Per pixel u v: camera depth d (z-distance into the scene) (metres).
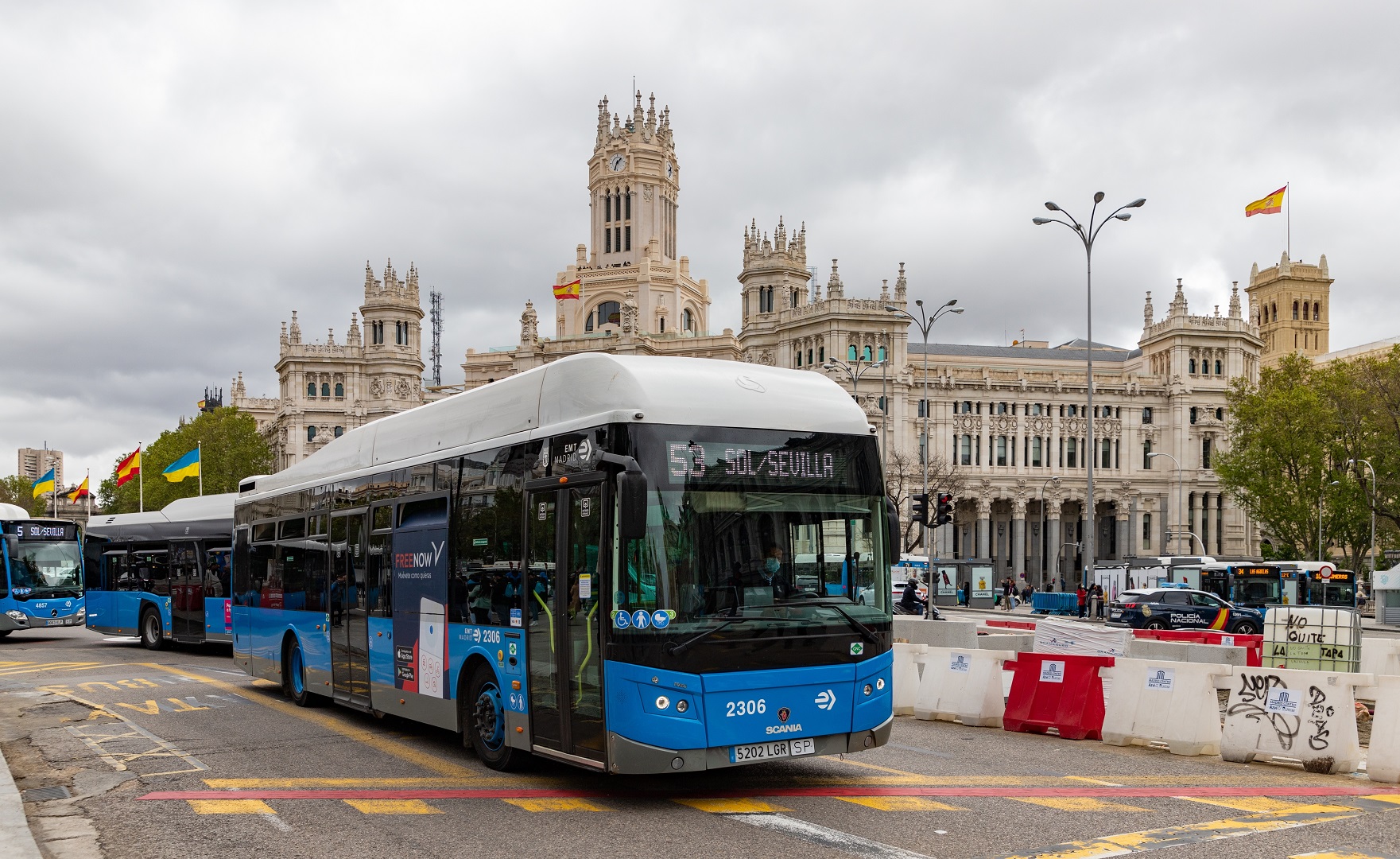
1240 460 85.25
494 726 13.42
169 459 124.25
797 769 13.53
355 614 17.34
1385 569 78.25
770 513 11.55
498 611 13.20
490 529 13.52
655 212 145.75
